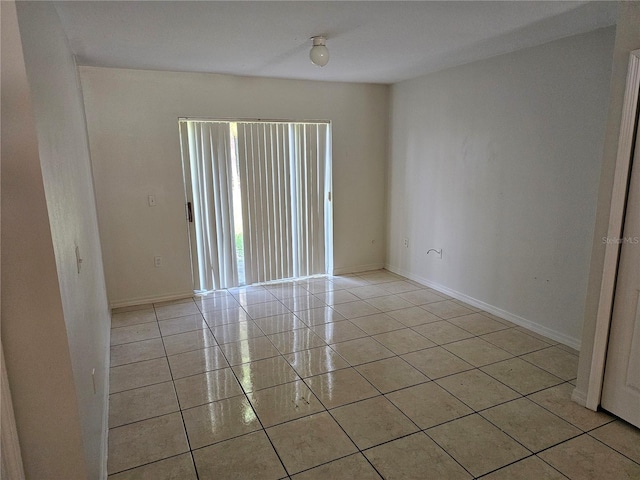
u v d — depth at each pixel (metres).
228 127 4.38
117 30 2.68
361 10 2.39
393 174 5.09
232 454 2.09
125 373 2.87
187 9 2.32
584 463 2.00
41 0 1.63
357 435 2.22
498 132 3.60
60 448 1.44
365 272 5.32
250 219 4.66
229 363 3.00
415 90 4.55
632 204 2.11
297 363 2.99
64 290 1.43
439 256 4.48
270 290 4.64
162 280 4.30
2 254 1.26
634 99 2.04
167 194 4.18
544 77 3.16
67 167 1.91
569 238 3.12
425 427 2.27
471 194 3.97
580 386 2.46
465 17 2.54
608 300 2.25
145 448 2.14
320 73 4.19
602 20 2.62
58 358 1.37
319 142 4.84
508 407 2.44
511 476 1.93
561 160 3.11
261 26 2.64
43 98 1.46
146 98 3.95
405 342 3.30
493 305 3.86
